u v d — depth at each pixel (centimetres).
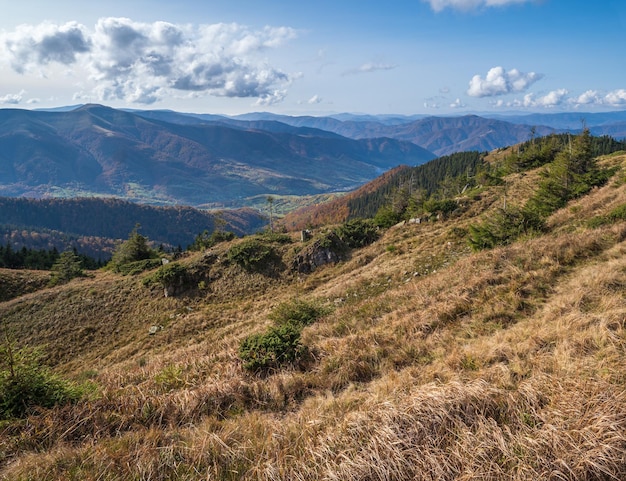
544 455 359
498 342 670
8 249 5759
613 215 1362
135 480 412
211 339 1802
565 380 470
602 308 694
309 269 2780
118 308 2608
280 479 393
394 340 817
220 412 613
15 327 2458
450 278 1202
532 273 978
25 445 500
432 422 425
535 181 3488
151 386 757
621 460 336
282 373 743
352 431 436
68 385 671
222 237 4728
